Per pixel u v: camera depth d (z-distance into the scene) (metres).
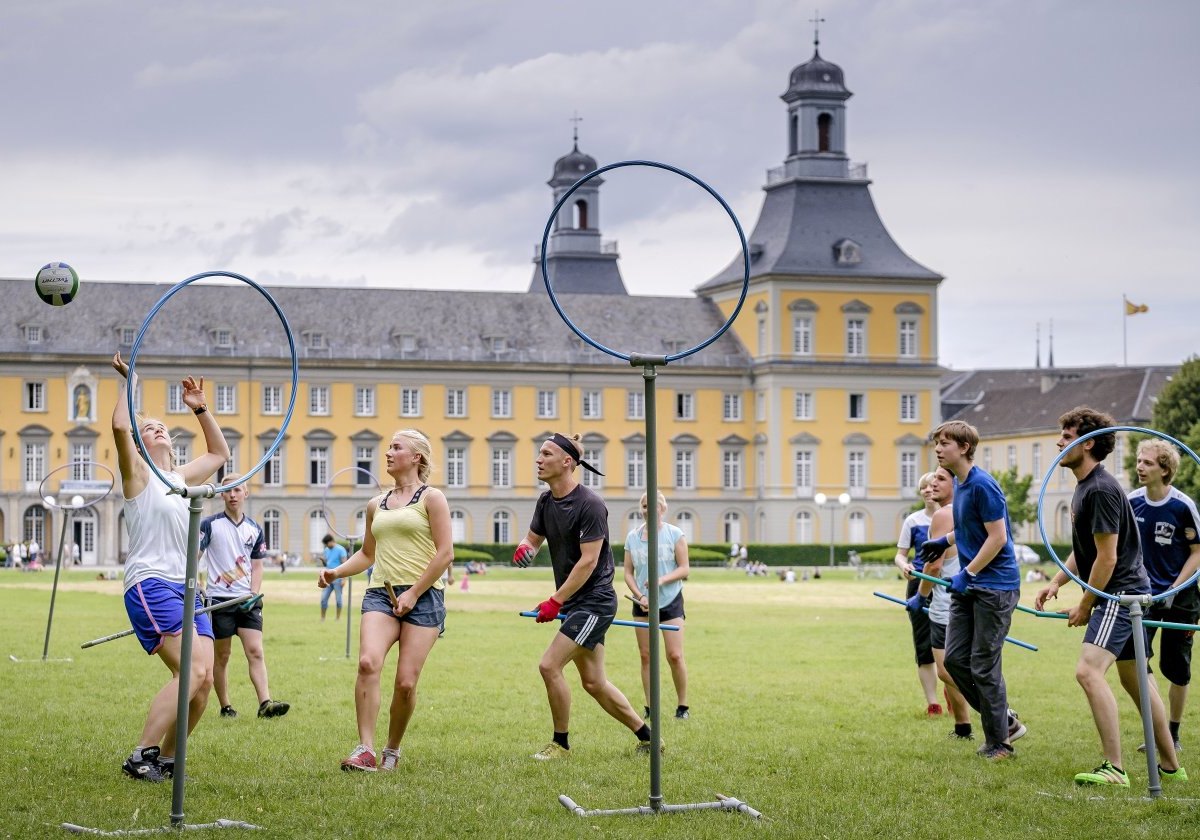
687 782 13.44
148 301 107.94
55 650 26.45
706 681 22.42
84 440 104.94
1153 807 12.47
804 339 113.25
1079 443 13.88
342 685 21.14
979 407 143.50
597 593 14.64
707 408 115.31
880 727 17.28
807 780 13.62
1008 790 13.26
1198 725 17.55
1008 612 14.85
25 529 104.69
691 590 63.31
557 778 13.51
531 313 114.88
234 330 108.19
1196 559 15.02
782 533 112.50
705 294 121.44
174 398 106.69
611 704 14.90
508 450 112.44
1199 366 102.06
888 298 113.94
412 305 113.25
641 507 18.56
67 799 12.04
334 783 12.98
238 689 20.53
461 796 12.49
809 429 113.00
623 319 115.94
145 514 12.91
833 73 115.19
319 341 109.06
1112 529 13.53
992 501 14.68
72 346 105.00
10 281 107.31
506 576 80.88
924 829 11.52
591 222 137.00
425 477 13.98
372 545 14.29
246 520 18.00
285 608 44.97
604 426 114.00
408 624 13.66
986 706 14.97
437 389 111.19
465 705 18.92
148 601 12.86
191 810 11.80
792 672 23.94
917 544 18.33
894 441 114.06
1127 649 15.10
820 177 115.06
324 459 109.06
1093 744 16.06
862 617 41.91
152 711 13.05
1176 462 14.98
